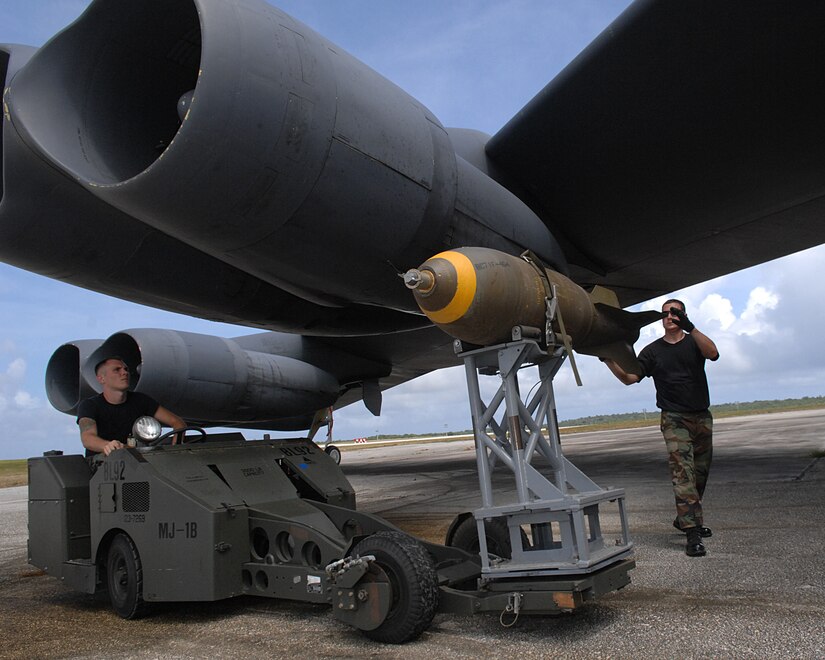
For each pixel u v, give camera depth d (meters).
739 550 4.12
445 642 2.70
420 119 4.45
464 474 12.98
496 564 2.96
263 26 3.59
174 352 8.84
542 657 2.43
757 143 6.02
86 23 3.80
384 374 12.55
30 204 5.15
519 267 3.08
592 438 29.39
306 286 4.71
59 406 9.80
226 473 3.66
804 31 4.84
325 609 3.39
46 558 3.99
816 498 6.00
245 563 3.32
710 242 7.95
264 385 9.74
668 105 5.65
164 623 3.31
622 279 9.15
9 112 3.85
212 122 3.41
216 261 5.95
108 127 4.20
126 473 3.53
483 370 3.44
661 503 6.49
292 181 3.79
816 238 8.15
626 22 5.00
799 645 2.38
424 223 4.48
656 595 3.22
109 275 5.78
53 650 2.91
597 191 6.81
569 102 5.79
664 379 4.33
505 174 6.81
